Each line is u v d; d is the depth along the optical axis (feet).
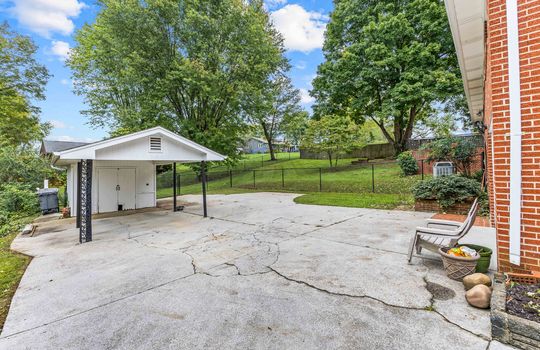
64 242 19.86
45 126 71.31
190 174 79.15
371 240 16.74
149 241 19.10
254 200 38.93
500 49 8.95
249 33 52.42
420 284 10.39
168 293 10.55
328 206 30.78
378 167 54.75
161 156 24.21
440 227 17.42
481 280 9.32
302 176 59.62
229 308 9.18
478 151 33.12
